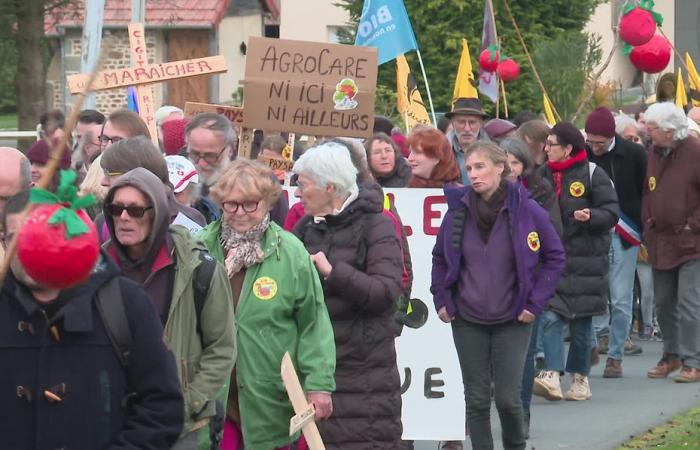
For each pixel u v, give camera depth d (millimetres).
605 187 15070
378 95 39938
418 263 12422
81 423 6145
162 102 50562
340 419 9484
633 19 18594
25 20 31672
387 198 12219
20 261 5680
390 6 18484
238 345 8570
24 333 6109
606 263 15195
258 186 8578
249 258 8617
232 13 53969
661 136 16250
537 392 15375
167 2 49312
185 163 10117
